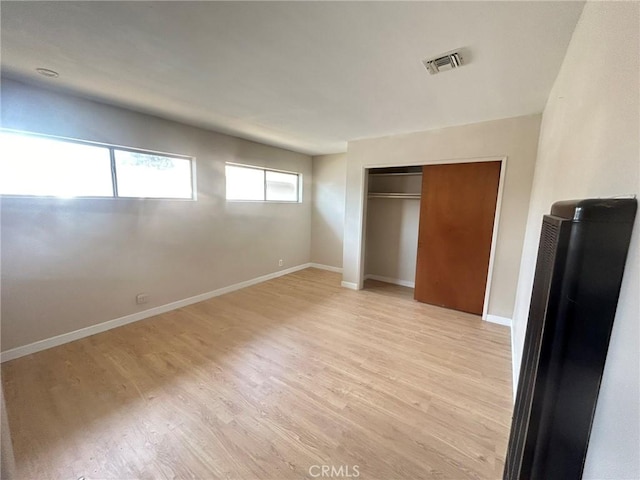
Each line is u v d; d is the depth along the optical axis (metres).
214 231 3.91
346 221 4.41
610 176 0.73
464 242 3.47
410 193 4.56
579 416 0.68
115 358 2.37
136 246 3.07
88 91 2.40
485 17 1.35
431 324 3.16
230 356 2.44
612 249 0.60
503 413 1.83
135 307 3.12
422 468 1.44
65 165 2.55
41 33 1.55
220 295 4.07
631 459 0.52
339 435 1.63
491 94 2.29
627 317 0.57
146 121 3.02
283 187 5.12
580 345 0.65
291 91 2.33
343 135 3.84
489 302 3.25
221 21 1.43
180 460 1.45
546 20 1.34
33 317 2.41
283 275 5.21
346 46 1.64
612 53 0.79
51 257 2.48
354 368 2.29
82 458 1.45
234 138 4.03
